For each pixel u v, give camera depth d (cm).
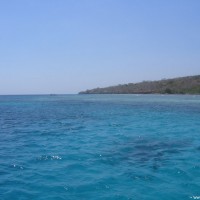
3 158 1260
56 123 2548
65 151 1401
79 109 4216
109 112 3619
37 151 1404
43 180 965
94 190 880
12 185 918
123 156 1297
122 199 816
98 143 1608
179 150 1424
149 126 2311
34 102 6881
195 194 857
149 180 972
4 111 3950
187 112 3478
